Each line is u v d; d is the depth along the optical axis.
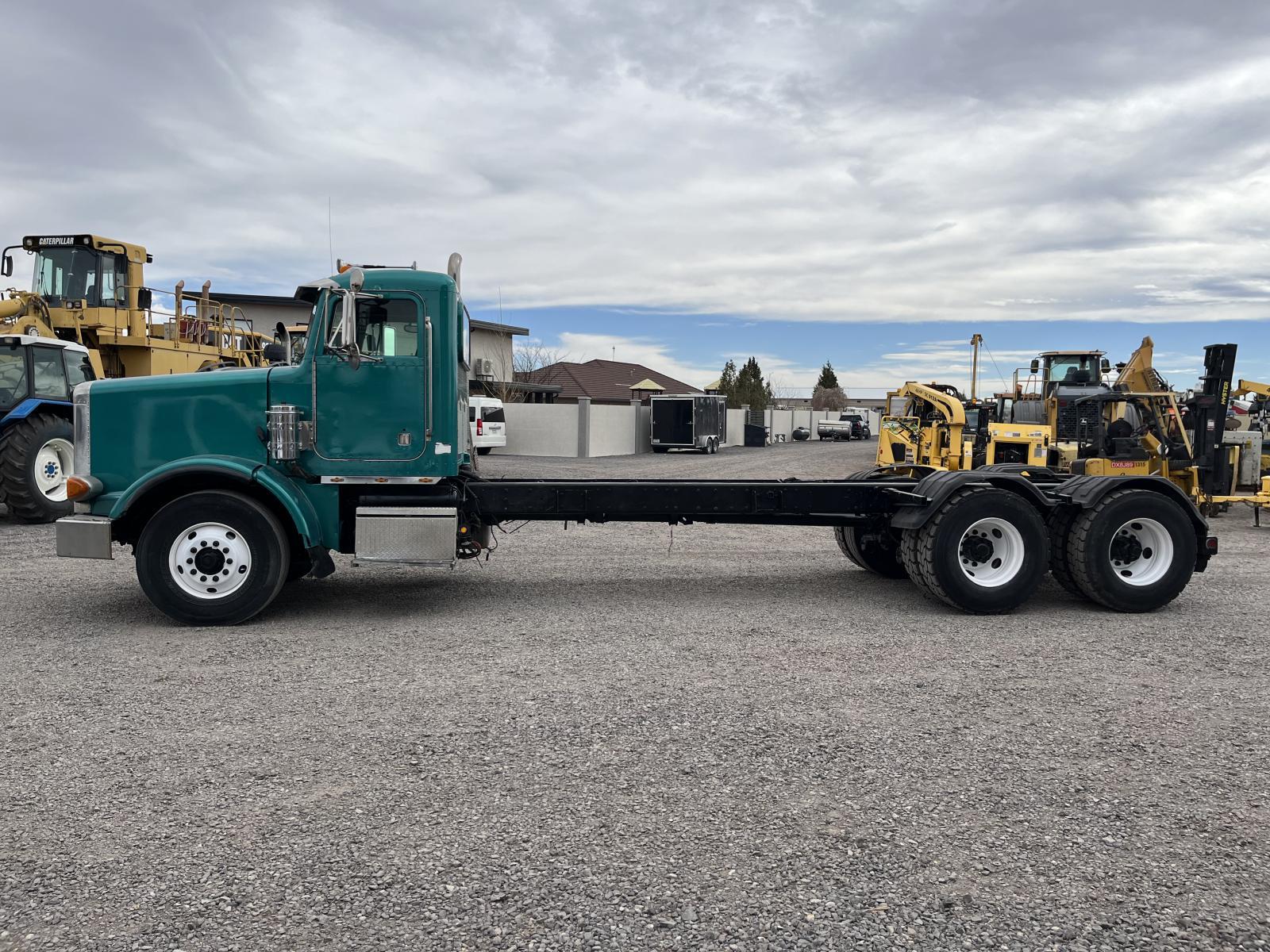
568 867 3.18
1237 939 2.79
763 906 2.95
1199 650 6.28
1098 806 3.71
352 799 3.73
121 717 4.73
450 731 4.54
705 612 7.46
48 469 12.02
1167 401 14.66
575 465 28.42
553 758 4.18
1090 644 6.43
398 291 6.91
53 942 2.74
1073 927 2.84
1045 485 8.30
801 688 5.30
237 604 6.75
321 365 6.91
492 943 2.74
